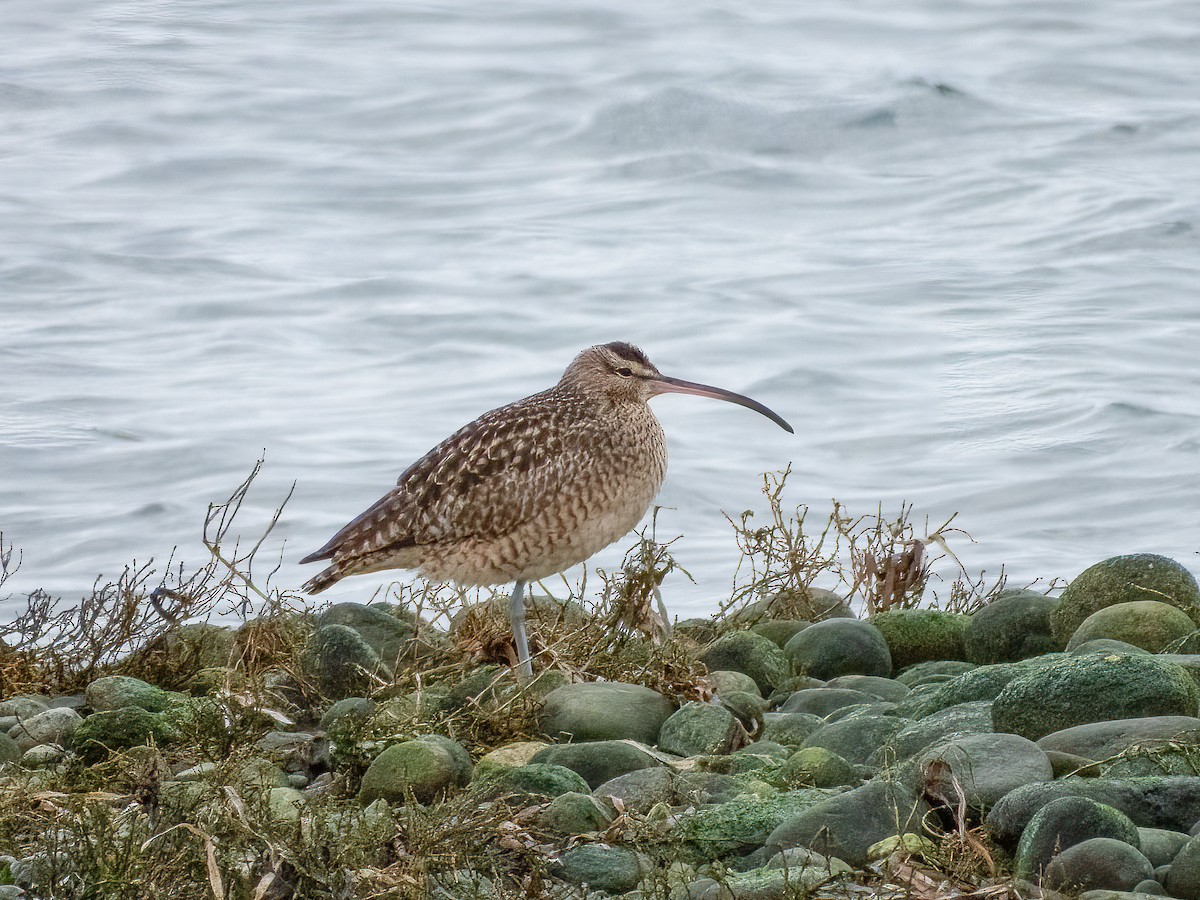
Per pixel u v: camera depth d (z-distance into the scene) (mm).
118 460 19828
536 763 8883
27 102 36906
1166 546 17438
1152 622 10320
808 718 9773
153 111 36312
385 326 25344
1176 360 23422
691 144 35500
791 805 8109
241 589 15680
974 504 18828
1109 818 7234
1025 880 7109
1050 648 11172
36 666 11617
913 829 7734
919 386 22641
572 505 11211
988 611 11477
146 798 7777
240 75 38156
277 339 24891
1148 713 8547
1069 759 8109
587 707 9898
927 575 13547
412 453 20094
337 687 10672
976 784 7898
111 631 11773
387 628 11570
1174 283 27438
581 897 7309
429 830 7512
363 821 7660
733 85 37656
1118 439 20438
